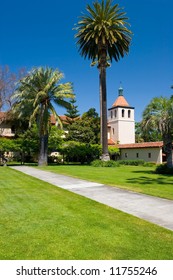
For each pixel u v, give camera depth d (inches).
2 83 1684.3
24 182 660.7
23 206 383.6
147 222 296.4
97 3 1358.3
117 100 2721.5
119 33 1384.1
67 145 1798.7
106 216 323.6
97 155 1836.9
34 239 246.1
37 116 1471.5
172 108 1042.1
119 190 530.3
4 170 1036.5
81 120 2006.6
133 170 1141.7
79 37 1448.1
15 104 1569.9
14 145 1545.3
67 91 1403.8
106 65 1470.2
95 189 546.3
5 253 216.1
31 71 1406.3
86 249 222.8
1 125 1878.7
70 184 629.9
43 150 1424.7
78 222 299.0
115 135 2662.4
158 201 415.8
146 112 1075.9
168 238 246.5
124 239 244.7
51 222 299.6
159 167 1019.3
